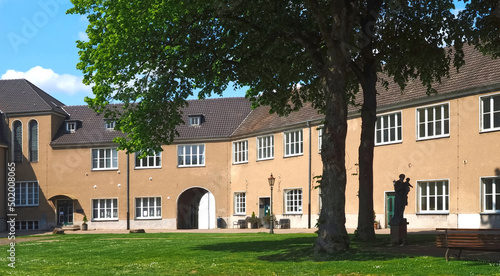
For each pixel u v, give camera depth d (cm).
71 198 5219
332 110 1788
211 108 5419
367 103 2153
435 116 3341
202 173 5119
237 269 1521
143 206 5219
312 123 4216
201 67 2286
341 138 1783
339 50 1800
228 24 2138
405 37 2212
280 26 1989
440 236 1501
